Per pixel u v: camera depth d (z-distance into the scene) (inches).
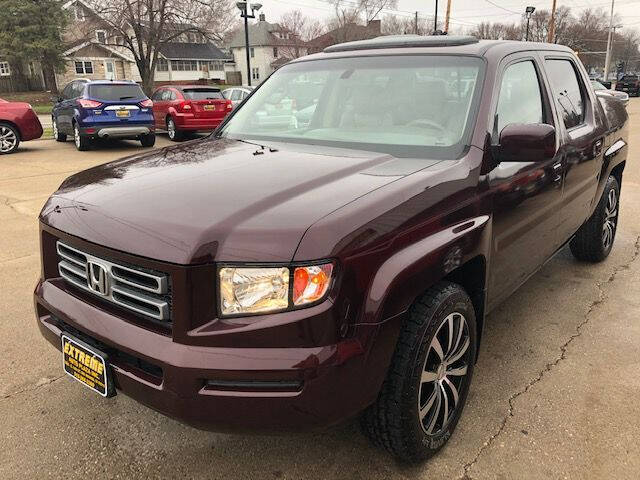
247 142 131.0
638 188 338.0
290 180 95.7
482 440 108.5
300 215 82.3
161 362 80.2
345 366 79.9
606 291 180.9
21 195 327.6
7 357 139.4
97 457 104.5
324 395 79.1
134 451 106.2
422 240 91.8
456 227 98.9
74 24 2001.7
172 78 2682.1
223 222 82.0
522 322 159.2
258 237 79.2
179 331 80.4
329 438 109.2
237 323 78.8
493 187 110.4
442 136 114.3
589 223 193.5
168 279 81.0
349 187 92.0
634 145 524.4
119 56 2222.0
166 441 109.0
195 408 79.5
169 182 98.3
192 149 126.1
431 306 93.4
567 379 129.8
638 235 242.7
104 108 514.0
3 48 1711.4
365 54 140.3
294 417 79.2
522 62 136.0
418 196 93.0
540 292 180.5
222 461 103.3
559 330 154.3
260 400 78.3
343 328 80.4
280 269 77.8
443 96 121.4
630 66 3900.1
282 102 142.6
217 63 2842.0
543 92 143.2
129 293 85.7
